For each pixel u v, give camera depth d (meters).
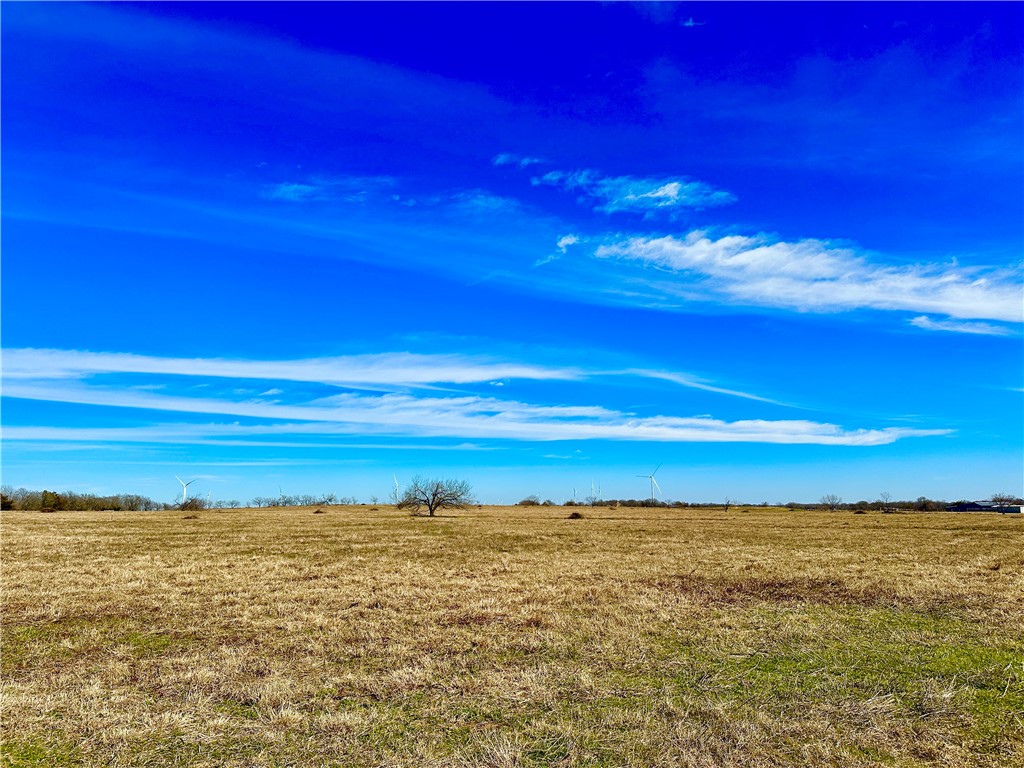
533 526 61.97
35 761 7.88
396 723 9.05
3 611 17.41
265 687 10.52
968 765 7.56
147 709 9.64
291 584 22.39
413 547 38.28
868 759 7.73
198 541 41.94
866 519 78.31
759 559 30.69
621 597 19.30
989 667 11.42
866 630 14.60
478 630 14.92
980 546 37.69
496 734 8.57
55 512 97.56
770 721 8.90
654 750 8.02
